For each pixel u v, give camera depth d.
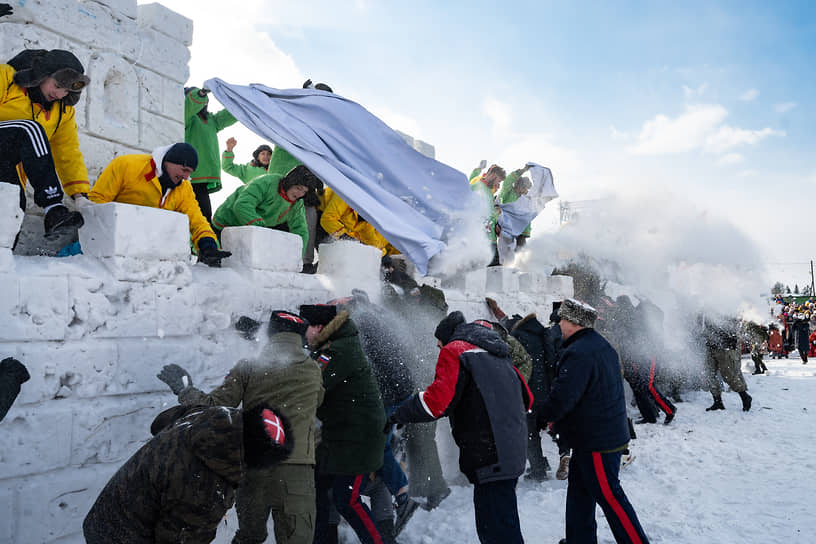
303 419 3.04
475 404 3.35
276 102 5.15
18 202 2.72
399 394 4.39
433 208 6.19
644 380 7.94
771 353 20.34
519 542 3.32
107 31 4.09
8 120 3.04
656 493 5.07
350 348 3.57
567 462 5.45
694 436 7.18
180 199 3.83
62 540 2.75
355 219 6.09
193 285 3.54
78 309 2.89
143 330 3.21
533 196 9.06
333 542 3.76
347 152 5.47
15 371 2.47
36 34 3.64
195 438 1.98
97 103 4.02
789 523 4.18
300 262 4.46
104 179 3.55
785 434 7.14
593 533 3.63
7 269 2.66
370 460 3.52
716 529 4.13
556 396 3.51
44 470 2.71
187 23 4.76
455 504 4.88
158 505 2.02
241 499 3.03
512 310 7.65
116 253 3.11
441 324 3.86
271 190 4.93
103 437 2.96
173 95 4.63
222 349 3.66
